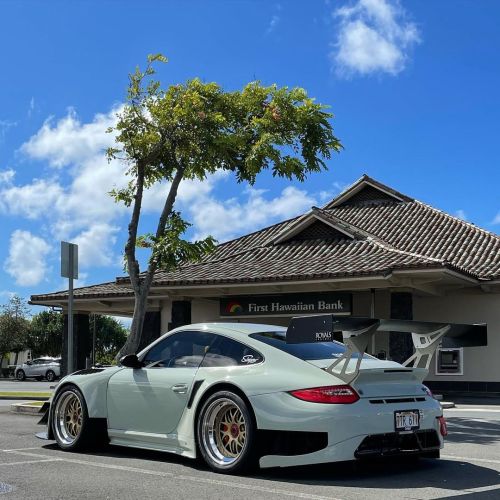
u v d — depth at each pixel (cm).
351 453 569
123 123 1310
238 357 654
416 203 2497
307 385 588
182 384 667
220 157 1313
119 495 536
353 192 2623
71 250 1209
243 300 2088
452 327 679
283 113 1345
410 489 560
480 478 614
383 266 1742
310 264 1928
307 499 521
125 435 716
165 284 2020
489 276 1898
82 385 754
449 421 1171
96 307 2484
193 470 639
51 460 697
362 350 590
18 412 1309
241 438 615
